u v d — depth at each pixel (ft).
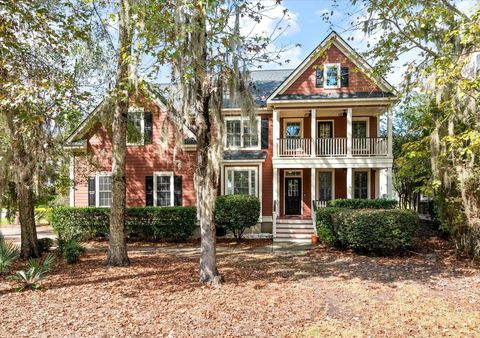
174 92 25.31
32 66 28.32
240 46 24.07
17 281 24.95
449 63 26.53
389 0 32.83
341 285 25.03
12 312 19.38
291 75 53.26
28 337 16.12
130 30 26.02
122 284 25.17
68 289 23.90
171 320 18.21
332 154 52.60
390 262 33.17
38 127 26.73
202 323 17.80
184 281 26.00
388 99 47.47
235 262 33.73
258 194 54.75
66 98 24.57
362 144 52.44
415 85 32.58
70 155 38.40
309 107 52.70
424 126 34.94
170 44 24.39
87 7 30.53
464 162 30.81
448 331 16.76
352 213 37.37
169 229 48.14
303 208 59.06
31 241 34.81
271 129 57.21
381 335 16.37
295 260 34.68
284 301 21.31
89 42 31.78
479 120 28.78
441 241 41.88
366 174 58.54
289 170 59.52
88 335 16.35
